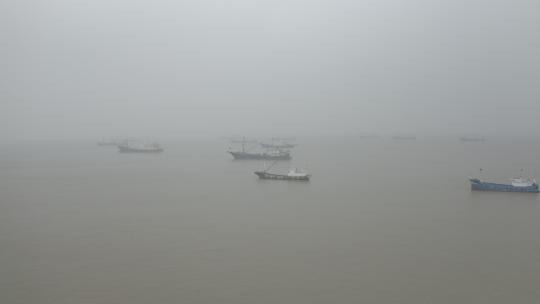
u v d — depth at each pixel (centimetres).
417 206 7812
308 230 6169
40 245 5516
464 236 5838
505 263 4819
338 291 4116
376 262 4844
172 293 4100
